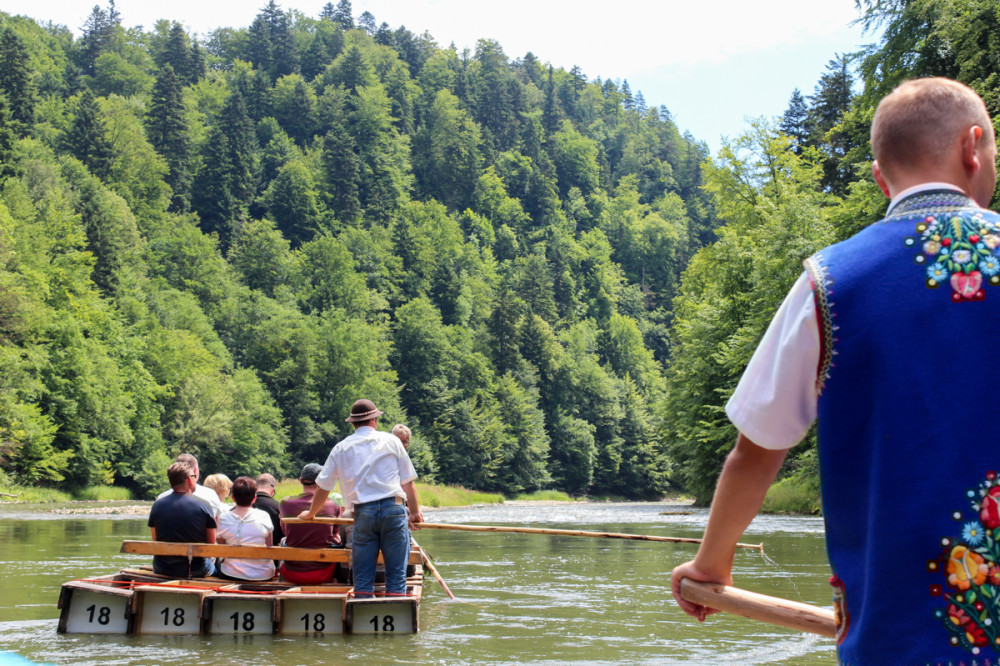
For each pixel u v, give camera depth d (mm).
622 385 99438
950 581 1449
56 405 47656
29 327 45500
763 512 26125
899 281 1570
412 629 6512
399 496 7086
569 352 101312
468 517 32094
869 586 1521
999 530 1435
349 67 155625
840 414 1579
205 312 79375
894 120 1759
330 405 74125
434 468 73000
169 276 82062
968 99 1744
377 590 7617
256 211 115500
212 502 8594
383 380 77562
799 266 26094
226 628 6578
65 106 110438
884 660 1484
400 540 6996
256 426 62750
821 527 19000
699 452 32219
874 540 1519
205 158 110375
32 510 33438
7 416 42375
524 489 83500
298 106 143000
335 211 117562
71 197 73000
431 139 149500
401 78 165250
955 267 1549
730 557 1898
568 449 89688
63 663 5262
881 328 1549
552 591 9039
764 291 26938
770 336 1712
